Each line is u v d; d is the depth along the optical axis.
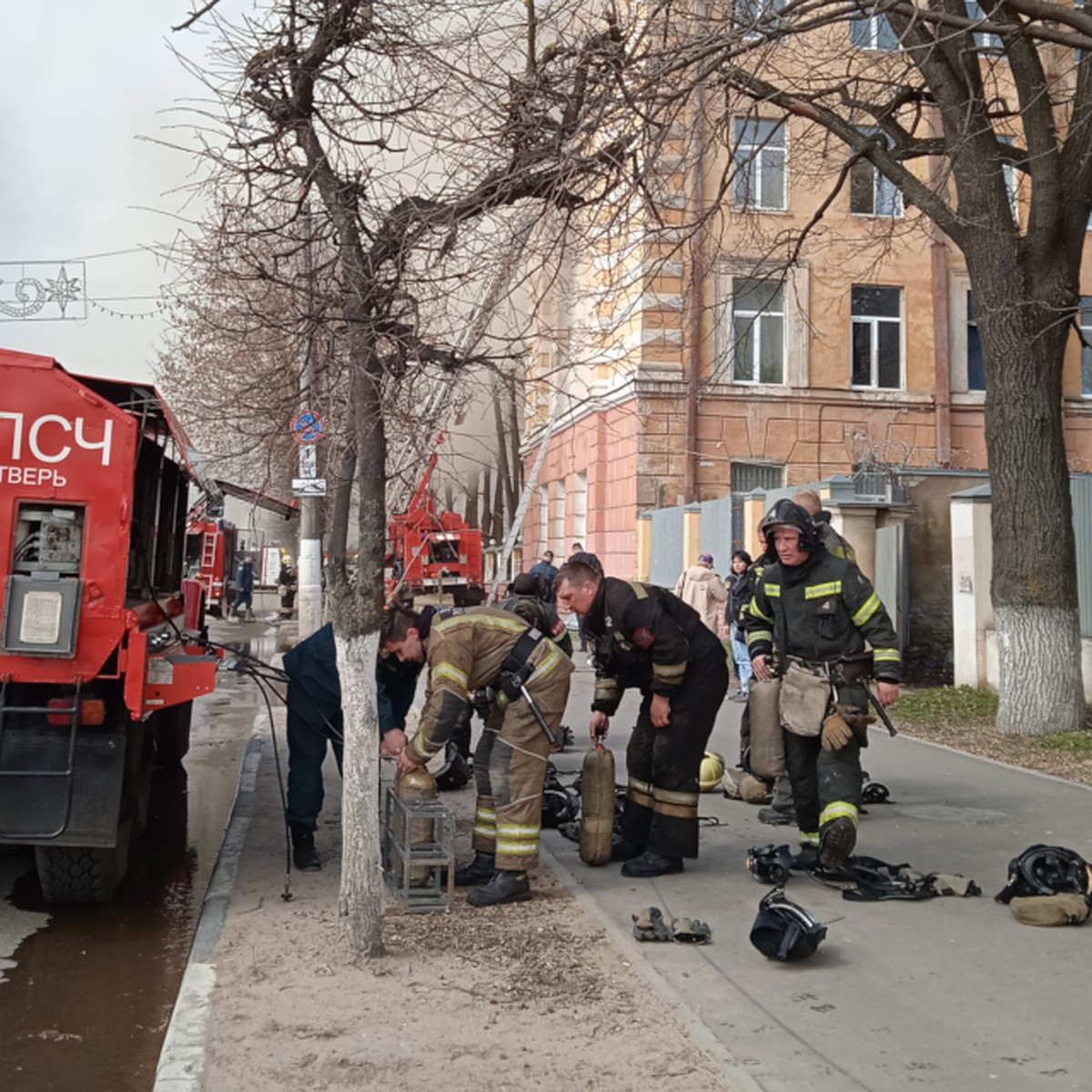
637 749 6.64
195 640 7.09
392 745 6.27
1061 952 4.97
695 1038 4.07
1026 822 7.49
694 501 23.12
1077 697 10.96
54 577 5.59
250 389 6.14
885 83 11.33
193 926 6.05
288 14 5.50
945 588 16.22
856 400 24.02
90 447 5.65
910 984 4.61
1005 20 9.90
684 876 6.30
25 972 5.32
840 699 5.92
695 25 7.64
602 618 6.32
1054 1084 3.71
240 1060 3.93
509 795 5.79
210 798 9.32
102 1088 4.09
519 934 5.28
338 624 5.06
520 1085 3.74
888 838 7.05
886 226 23.34
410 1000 4.46
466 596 27.80
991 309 11.00
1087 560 13.15
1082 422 25.34
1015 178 16.91
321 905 5.88
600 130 6.36
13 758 5.57
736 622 13.97
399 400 5.72
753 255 21.19
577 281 9.14
